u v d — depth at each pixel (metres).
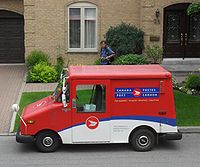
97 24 23.11
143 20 22.38
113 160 11.45
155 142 12.28
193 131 13.90
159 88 11.89
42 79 20.41
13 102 17.09
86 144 12.69
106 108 11.85
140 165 11.05
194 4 17.83
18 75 21.94
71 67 12.95
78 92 11.86
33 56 22.23
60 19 22.94
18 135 12.06
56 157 11.73
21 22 24.95
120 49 21.59
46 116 11.93
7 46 25.08
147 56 22.00
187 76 20.48
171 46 23.44
